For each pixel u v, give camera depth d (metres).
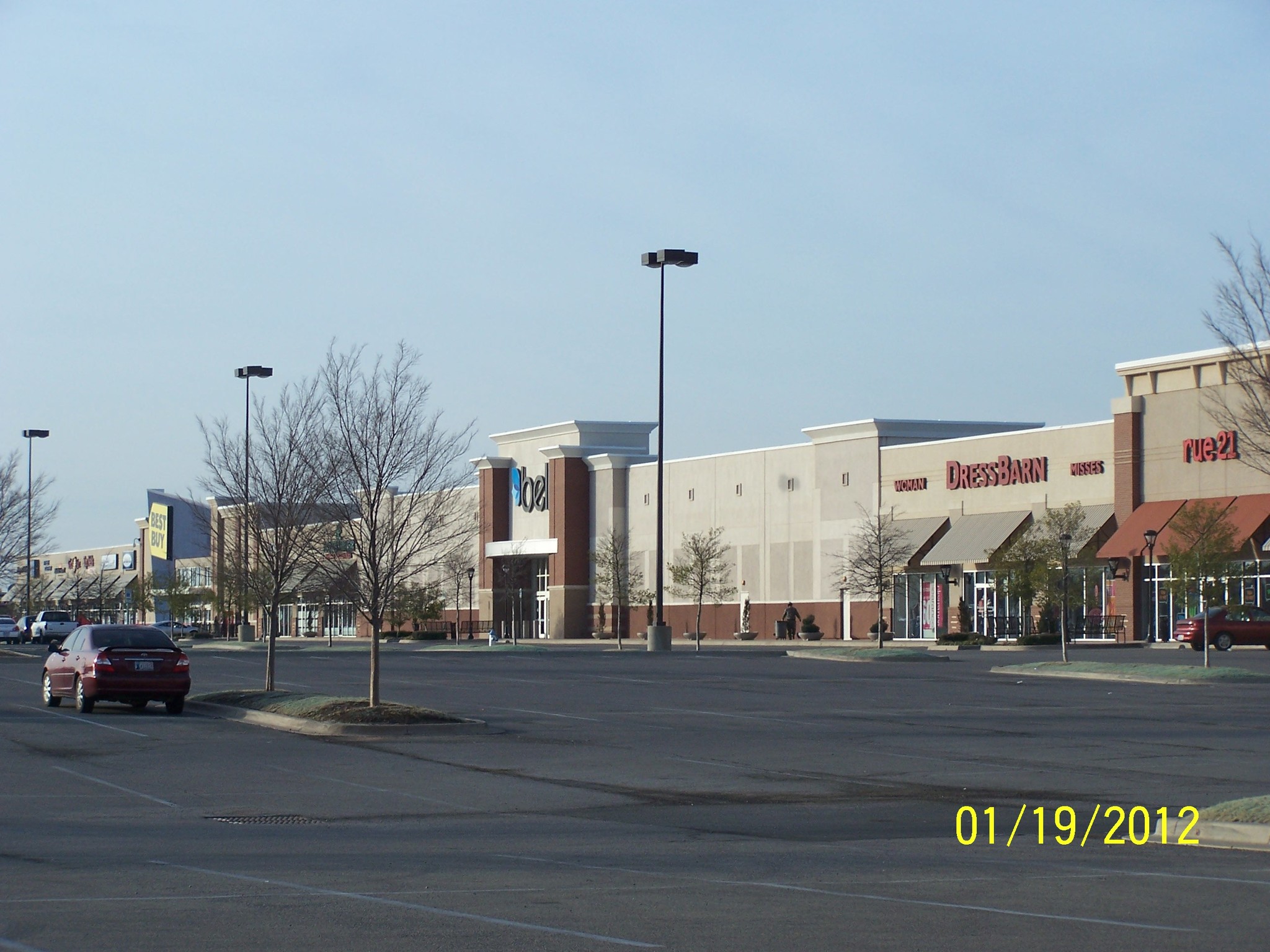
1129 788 18.62
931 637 71.62
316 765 21.33
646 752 23.03
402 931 9.91
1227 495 58.94
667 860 13.33
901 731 26.02
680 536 87.69
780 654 58.03
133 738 24.97
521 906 10.93
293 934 9.78
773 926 10.16
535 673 44.16
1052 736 24.95
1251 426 26.17
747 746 23.83
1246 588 57.97
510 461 98.75
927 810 16.92
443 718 26.25
